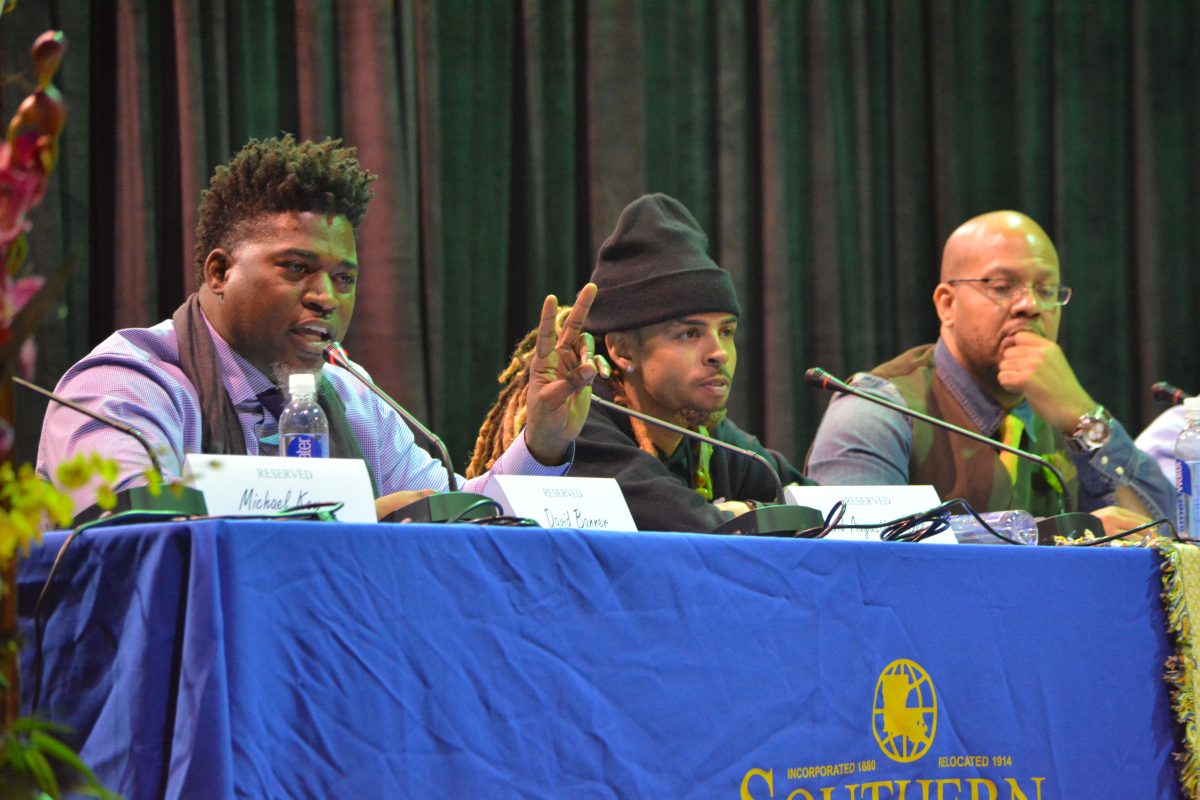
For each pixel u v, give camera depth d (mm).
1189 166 7242
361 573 1881
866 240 6902
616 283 3883
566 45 6461
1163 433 5566
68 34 5570
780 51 6777
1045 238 5102
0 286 1493
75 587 1847
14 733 1553
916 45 7047
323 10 6020
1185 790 2811
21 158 1493
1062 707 2662
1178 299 7211
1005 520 3256
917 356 5227
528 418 3072
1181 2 7242
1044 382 4781
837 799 2324
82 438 3025
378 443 3850
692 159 6633
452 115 6277
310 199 3322
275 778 1767
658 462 3510
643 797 2098
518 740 1991
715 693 2203
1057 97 7121
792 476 4234
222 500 2117
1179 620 2838
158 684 1743
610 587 2121
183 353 3379
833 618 2369
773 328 6688
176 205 5855
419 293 6172
